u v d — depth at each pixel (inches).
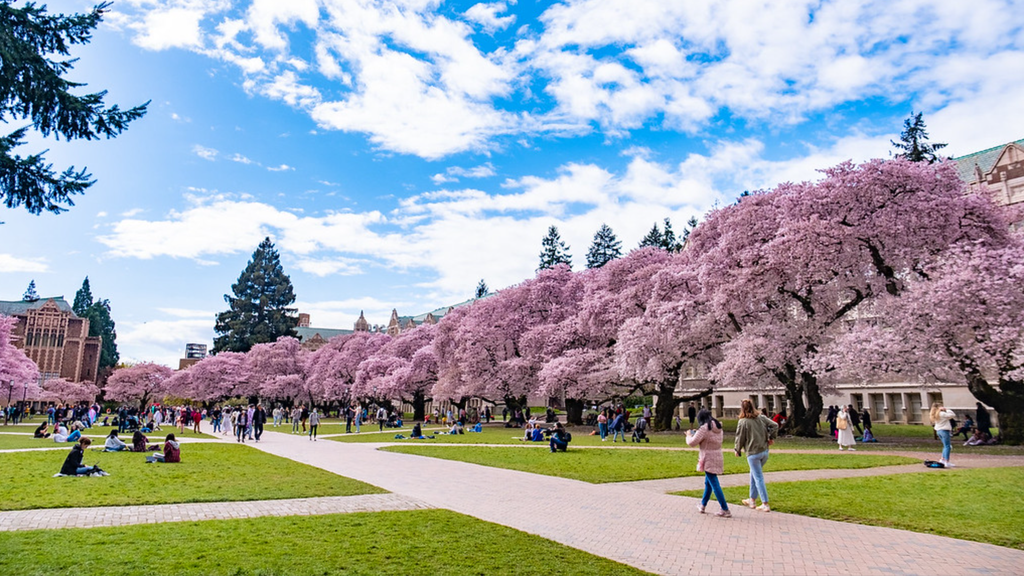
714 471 426.6
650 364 1338.6
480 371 2143.2
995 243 1030.4
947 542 346.9
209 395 3816.4
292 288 5118.1
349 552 322.0
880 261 1119.0
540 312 2135.8
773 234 1171.3
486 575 282.5
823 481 576.1
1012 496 471.8
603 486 583.8
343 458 899.4
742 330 1233.4
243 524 394.6
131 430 1622.8
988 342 890.1
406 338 3147.1
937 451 882.8
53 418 1952.5
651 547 342.3
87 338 4722.0
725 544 348.2
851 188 1102.4
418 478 651.5
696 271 1332.4
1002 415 980.6
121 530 370.9
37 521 402.3
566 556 317.1
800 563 308.5
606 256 4010.8
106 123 424.8
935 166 1099.9
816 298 1228.5
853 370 1011.9
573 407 1932.8
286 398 3718.0
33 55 388.5
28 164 394.0
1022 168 1680.6
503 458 877.8
